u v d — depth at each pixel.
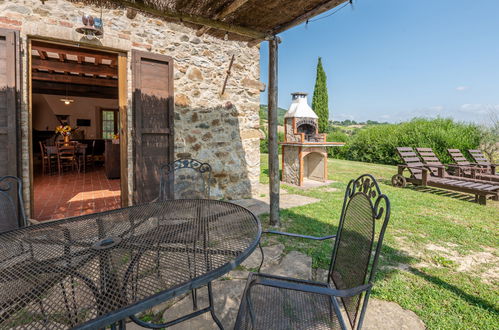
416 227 3.39
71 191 5.19
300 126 7.18
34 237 1.48
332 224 3.51
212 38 4.49
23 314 0.98
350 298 1.29
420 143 9.32
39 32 3.14
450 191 5.73
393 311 1.79
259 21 2.97
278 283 1.09
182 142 4.29
